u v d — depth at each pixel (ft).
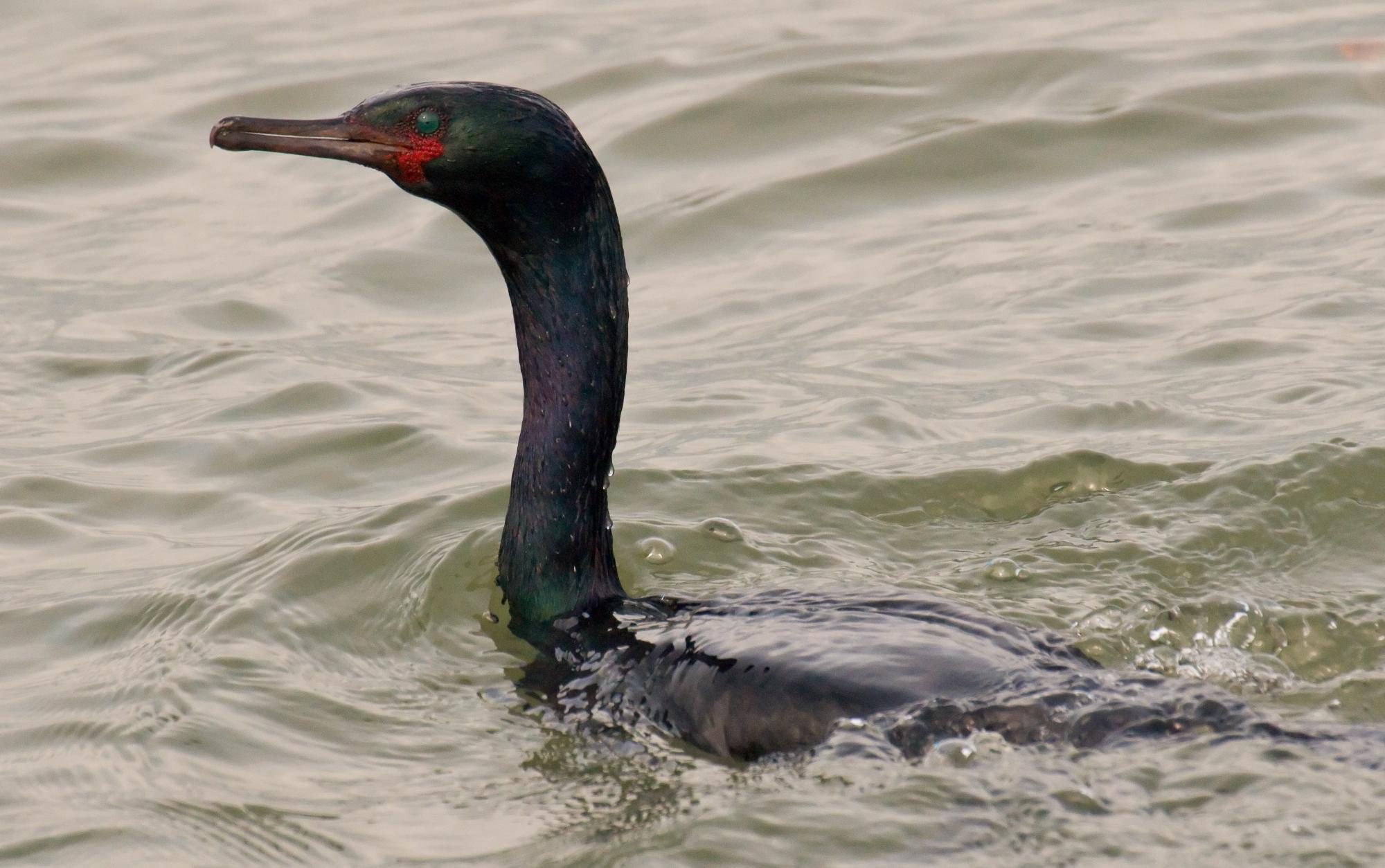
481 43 65.21
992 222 52.01
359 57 64.18
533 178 29.07
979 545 34.76
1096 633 30.50
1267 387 40.91
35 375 45.44
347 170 58.08
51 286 50.62
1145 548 33.73
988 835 22.77
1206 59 60.29
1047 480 36.99
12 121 60.39
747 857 22.88
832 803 23.59
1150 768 23.65
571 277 29.84
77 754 27.55
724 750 25.90
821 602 29.12
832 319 47.11
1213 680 28.63
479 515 35.91
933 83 59.52
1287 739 24.22
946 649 26.37
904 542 35.19
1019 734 24.47
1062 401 41.09
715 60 61.77
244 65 64.34
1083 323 45.55
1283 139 55.26
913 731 24.61
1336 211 50.78
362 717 28.53
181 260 52.06
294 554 34.22
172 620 32.30
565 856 23.65
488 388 44.06
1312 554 33.47
